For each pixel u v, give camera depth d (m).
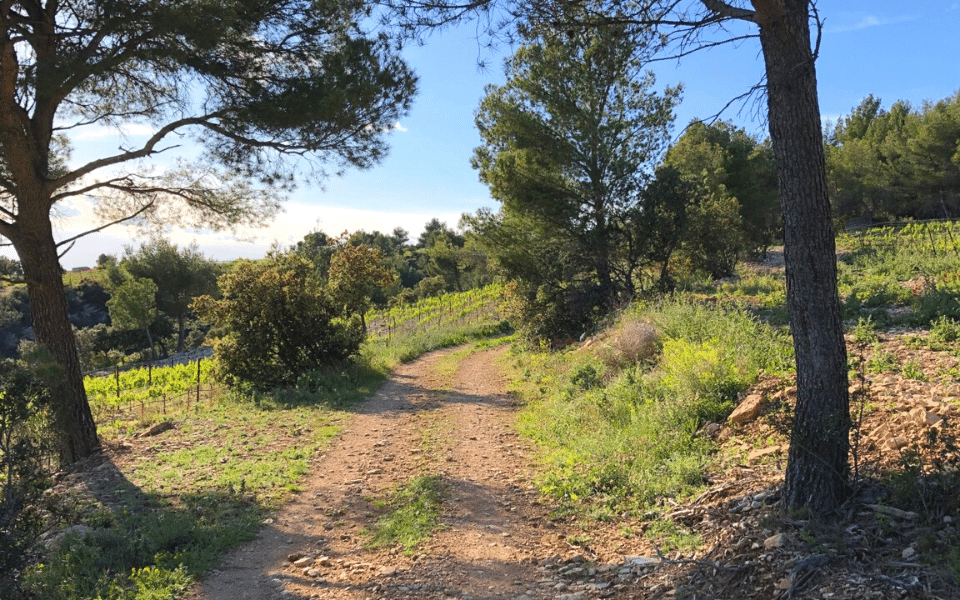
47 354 6.47
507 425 11.34
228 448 10.21
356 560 5.64
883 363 7.92
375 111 11.05
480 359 23.23
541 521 6.34
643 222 19.61
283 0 10.16
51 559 5.62
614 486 6.86
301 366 16.78
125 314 49.97
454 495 7.35
